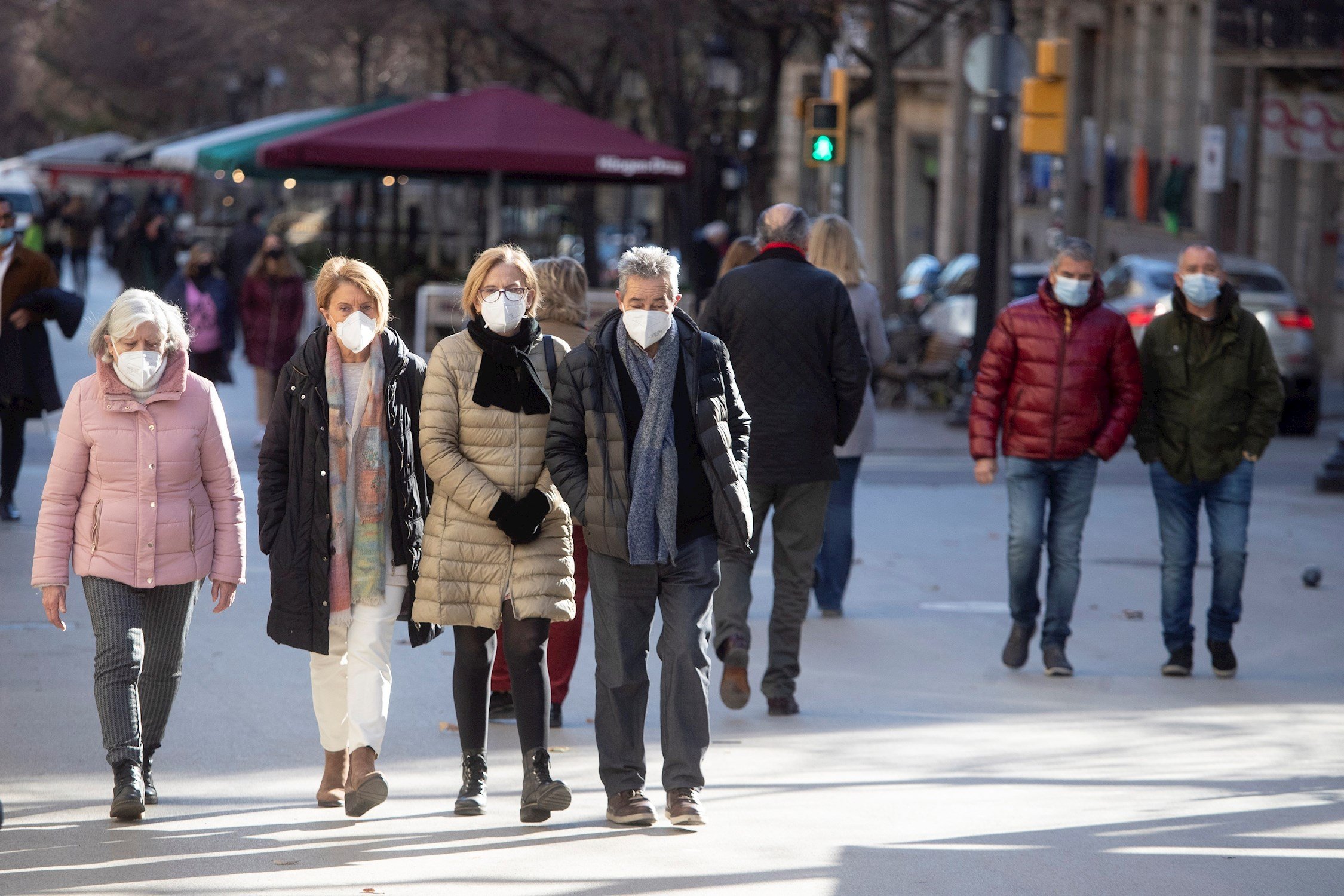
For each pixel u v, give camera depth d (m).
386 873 17.92
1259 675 29.67
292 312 57.47
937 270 104.25
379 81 168.75
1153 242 124.38
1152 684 28.70
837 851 19.03
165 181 187.38
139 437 19.62
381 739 19.75
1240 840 19.69
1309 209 101.81
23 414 38.66
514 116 70.88
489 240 72.62
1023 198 148.25
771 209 25.92
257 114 176.38
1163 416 29.12
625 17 94.75
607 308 65.31
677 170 72.06
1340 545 43.72
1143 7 126.31
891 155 82.69
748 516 19.78
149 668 20.25
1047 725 25.53
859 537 43.84
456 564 19.55
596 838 19.34
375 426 19.56
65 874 17.72
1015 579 29.12
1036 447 28.59
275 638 19.45
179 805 20.45
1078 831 19.98
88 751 22.66
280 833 19.33
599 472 19.45
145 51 171.50
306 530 19.38
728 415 20.16
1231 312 28.73
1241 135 110.44
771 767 22.83
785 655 25.88
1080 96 138.00
